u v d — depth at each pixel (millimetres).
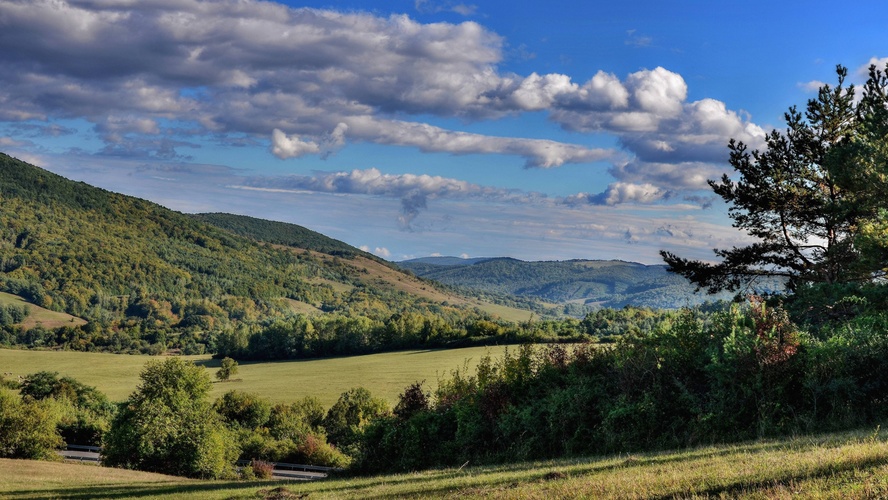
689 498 6641
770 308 15273
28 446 37750
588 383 15906
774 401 13188
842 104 25750
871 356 12828
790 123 26734
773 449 9680
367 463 17969
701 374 14672
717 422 13188
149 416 38406
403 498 10125
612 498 7227
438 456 16906
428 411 18812
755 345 13539
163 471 37844
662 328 15922
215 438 38906
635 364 15242
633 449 13594
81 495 17188
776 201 26141
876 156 20297
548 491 8258
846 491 5629
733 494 6473
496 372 18766
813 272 25266
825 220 25656
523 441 15656
